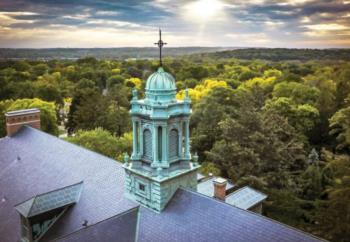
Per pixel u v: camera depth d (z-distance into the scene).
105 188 27.91
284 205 47.72
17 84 113.44
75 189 29.23
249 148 53.66
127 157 25.33
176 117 24.06
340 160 44.12
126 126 85.06
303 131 77.44
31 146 37.59
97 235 22.19
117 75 152.12
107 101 92.69
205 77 147.12
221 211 21.19
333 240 40.16
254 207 35.53
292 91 89.38
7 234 29.39
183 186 24.72
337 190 41.22
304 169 63.94
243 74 135.62
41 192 31.48
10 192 33.72
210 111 74.38
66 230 26.86
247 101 70.00
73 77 154.25
